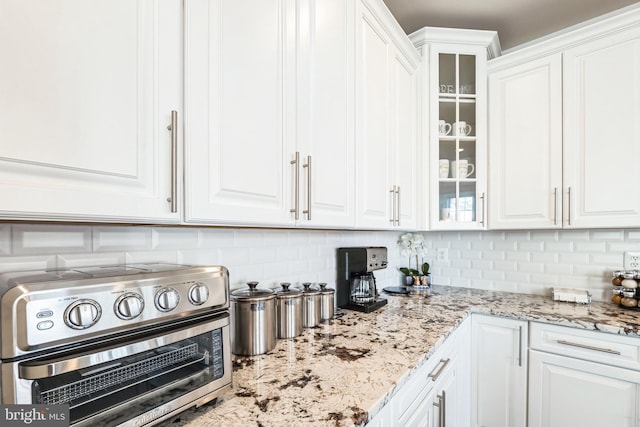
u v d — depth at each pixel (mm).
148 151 621
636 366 1405
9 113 452
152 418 606
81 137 527
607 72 1708
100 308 521
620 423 1441
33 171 475
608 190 1702
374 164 1490
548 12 1989
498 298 2053
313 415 704
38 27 478
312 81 1086
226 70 775
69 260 775
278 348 1126
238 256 1237
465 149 2127
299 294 1270
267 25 905
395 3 1911
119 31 579
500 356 1754
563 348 1583
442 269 2527
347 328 1377
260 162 869
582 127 1777
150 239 943
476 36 2021
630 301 1752
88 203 533
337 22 1235
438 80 2064
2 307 439
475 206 2088
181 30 681
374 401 765
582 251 2020
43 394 480
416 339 1229
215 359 733
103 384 558
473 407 1826
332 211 1186
